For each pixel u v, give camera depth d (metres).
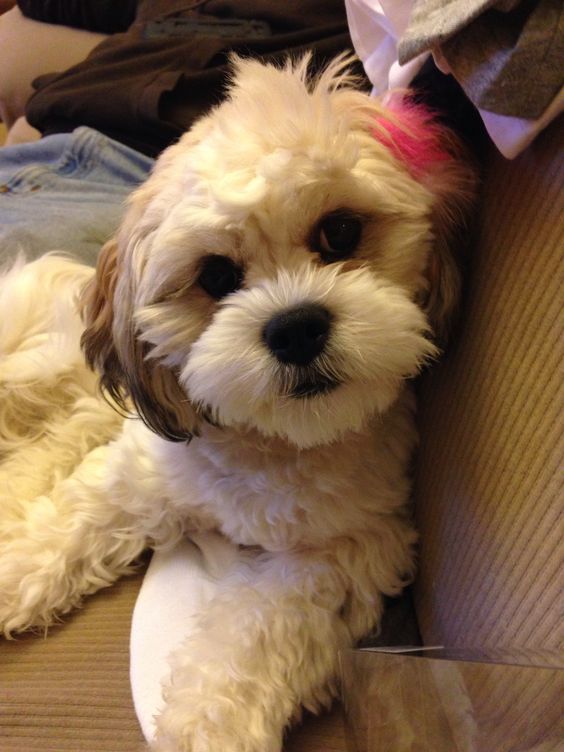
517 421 0.56
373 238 0.65
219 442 0.77
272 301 0.62
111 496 0.90
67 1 2.21
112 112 1.55
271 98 0.63
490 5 0.45
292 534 0.78
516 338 0.56
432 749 0.54
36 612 0.83
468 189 0.66
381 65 0.76
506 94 0.47
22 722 0.71
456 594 0.67
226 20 1.72
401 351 0.63
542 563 0.52
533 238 0.54
